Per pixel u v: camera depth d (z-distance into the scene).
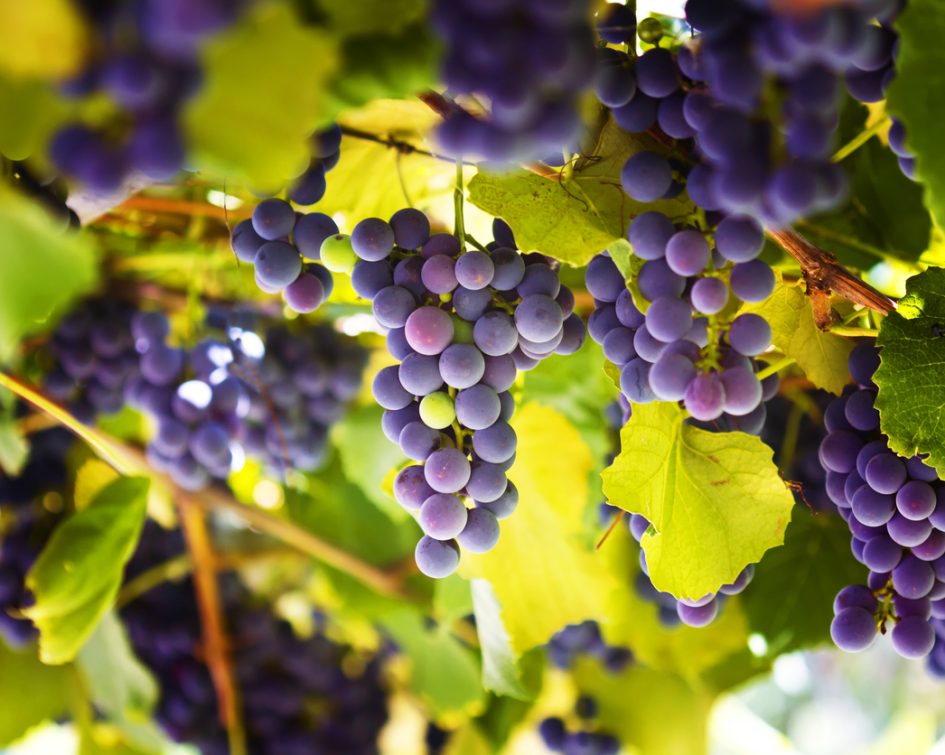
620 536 1.20
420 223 0.94
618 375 0.99
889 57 0.95
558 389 1.21
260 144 0.81
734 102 0.86
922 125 0.94
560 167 0.97
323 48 0.81
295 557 1.50
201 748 1.39
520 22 0.80
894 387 0.96
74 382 1.22
